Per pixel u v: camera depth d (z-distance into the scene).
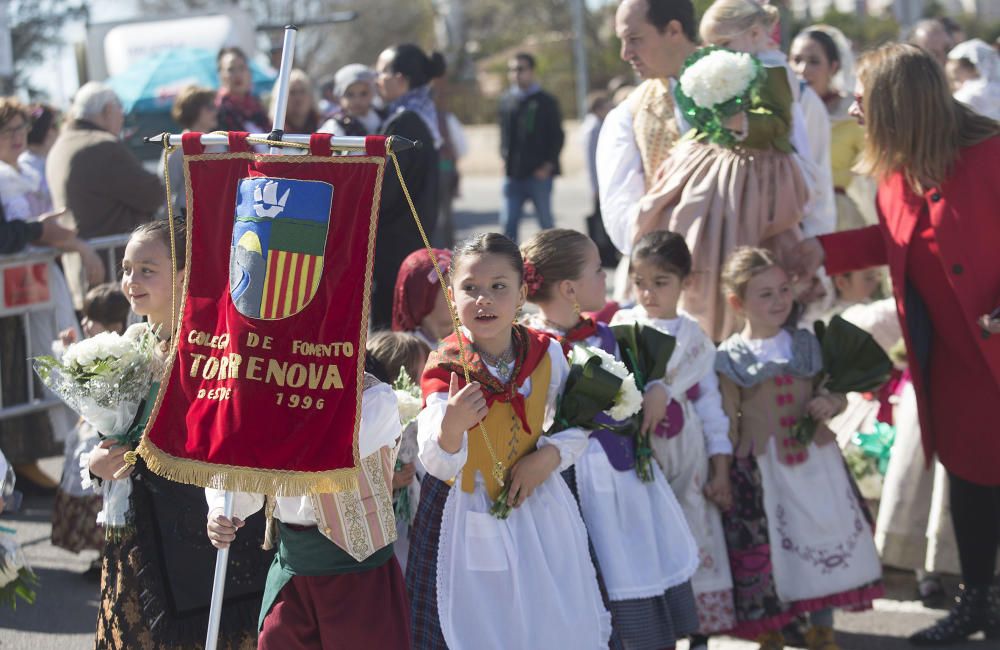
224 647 3.56
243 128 8.69
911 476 4.99
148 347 3.45
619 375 3.65
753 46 4.88
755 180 4.72
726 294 4.58
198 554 3.54
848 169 6.95
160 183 7.62
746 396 4.51
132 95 11.93
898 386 5.39
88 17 25.88
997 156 4.30
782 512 4.44
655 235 4.33
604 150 5.16
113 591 3.54
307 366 3.07
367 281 3.09
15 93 22.36
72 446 5.43
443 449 3.43
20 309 6.57
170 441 3.10
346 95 7.17
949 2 36.31
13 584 3.91
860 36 29.34
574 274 4.03
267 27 14.28
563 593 3.59
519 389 3.60
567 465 3.65
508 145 12.60
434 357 3.62
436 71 7.47
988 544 4.51
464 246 3.57
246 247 3.10
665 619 3.94
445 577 3.54
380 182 3.10
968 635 4.57
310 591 3.24
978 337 4.32
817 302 5.66
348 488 3.04
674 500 4.12
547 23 42.72
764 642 4.50
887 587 5.25
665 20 4.95
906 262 4.48
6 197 6.96
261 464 3.04
